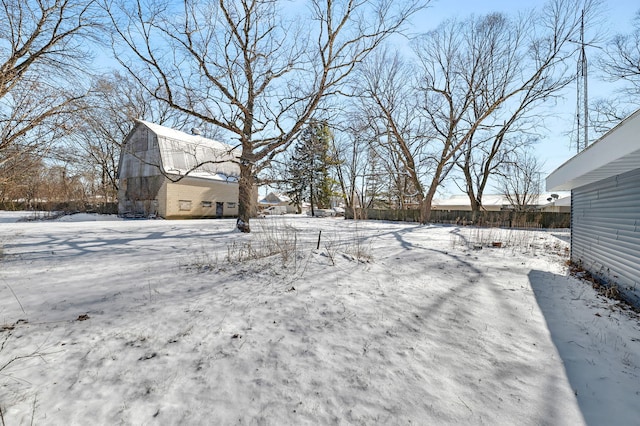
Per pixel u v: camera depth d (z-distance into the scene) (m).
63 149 7.82
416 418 1.98
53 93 7.43
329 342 2.96
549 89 17.23
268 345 2.88
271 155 11.45
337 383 2.33
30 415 1.91
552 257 7.77
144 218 19.92
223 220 19.11
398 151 20.33
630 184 4.42
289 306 3.82
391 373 2.47
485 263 6.65
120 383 2.27
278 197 63.47
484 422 1.96
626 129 3.21
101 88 8.46
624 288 4.52
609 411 2.07
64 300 3.90
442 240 10.33
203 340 2.95
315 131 18.86
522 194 28.88
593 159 4.20
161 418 1.94
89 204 24.47
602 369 2.59
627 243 4.48
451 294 4.45
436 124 20.62
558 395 2.23
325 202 36.34
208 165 21.98
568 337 3.17
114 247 7.86
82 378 2.31
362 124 18.59
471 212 21.39
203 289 4.42
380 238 10.63
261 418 1.96
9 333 2.96
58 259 6.30
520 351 2.87
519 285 5.02
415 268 5.98
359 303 3.96
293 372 2.46
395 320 3.49
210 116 10.59
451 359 2.70
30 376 2.30
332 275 5.16
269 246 7.06
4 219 17.92
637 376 2.50
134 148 21.02
